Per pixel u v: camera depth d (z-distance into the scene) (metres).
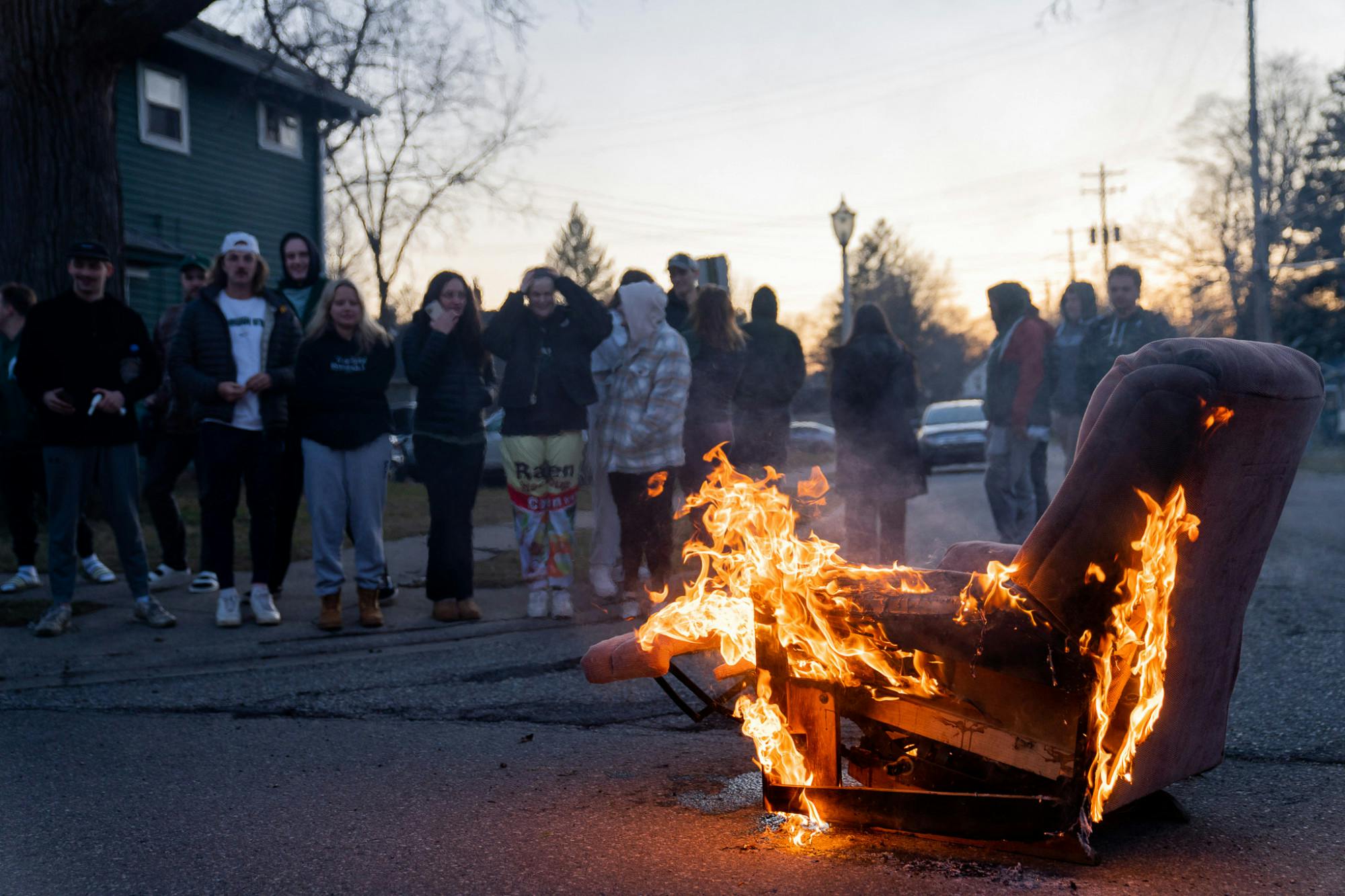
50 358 6.06
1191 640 2.81
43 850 3.04
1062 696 2.64
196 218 21.17
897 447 7.14
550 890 2.66
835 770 2.96
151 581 7.78
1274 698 4.29
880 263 88.25
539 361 6.35
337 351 6.21
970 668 2.74
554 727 4.21
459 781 3.56
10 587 7.49
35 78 10.96
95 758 3.94
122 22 10.91
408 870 2.82
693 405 7.22
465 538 6.42
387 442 6.36
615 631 6.07
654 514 6.46
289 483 6.90
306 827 3.17
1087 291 8.35
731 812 3.18
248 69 21.17
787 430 8.06
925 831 2.79
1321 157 47.28
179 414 7.64
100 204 11.27
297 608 6.92
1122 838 2.91
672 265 7.81
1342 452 31.92
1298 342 46.16
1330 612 5.94
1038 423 7.78
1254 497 2.77
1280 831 2.94
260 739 4.16
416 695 4.77
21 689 5.04
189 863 2.92
